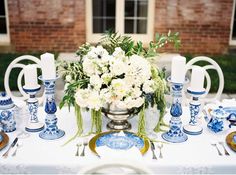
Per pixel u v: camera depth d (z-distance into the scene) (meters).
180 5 6.51
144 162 1.61
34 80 1.86
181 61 1.72
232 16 6.85
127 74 1.72
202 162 1.62
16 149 1.71
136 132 1.91
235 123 1.98
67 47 6.72
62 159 1.64
